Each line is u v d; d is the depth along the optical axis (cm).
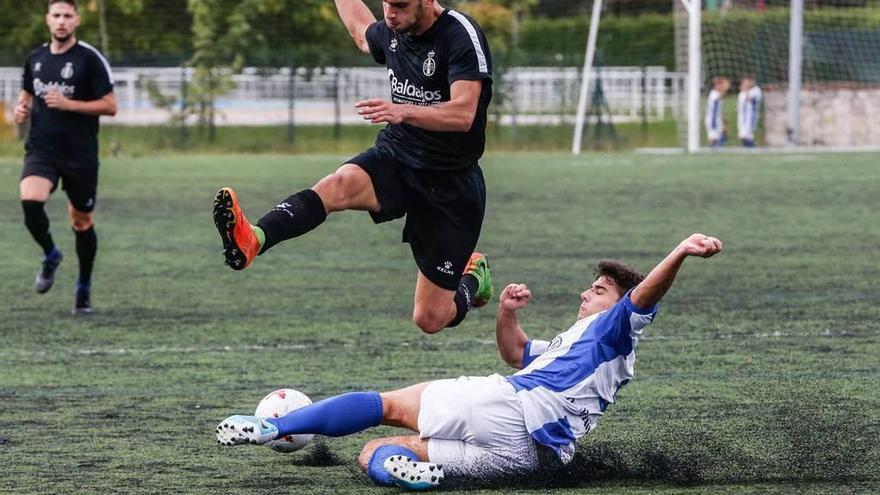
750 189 3581
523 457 923
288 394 966
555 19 8112
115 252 2422
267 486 923
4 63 6600
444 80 1075
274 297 1902
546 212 3058
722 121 5862
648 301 930
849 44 6381
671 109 6500
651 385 1280
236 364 1412
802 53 6328
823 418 1129
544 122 6244
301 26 6531
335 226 2886
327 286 2009
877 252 2341
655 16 7619
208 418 1154
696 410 1165
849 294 1881
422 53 1077
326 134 5997
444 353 1473
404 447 930
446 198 1105
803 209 3073
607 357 938
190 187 3728
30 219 1752
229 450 1038
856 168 4288
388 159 1095
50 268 1808
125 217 3008
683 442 1039
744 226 2752
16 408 1194
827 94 6053
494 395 917
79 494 900
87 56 1761
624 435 1068
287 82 6431
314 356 1456
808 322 1658
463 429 920
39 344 1539
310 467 986
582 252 2367
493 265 2209
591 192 3544
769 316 1703
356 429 927
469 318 1719
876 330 1599
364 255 2392
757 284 1984
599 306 975
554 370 931
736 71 6312
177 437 1081
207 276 2122
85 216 1756
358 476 952
